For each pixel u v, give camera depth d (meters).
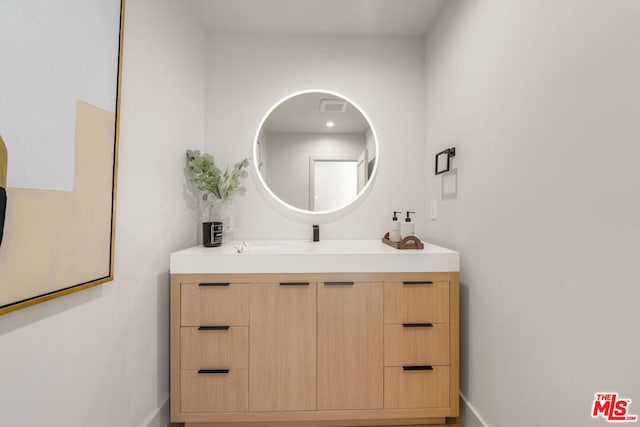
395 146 2.26
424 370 1.60
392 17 2.05
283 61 2.24
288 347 1.58
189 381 1.56
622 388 0.83
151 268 1.51
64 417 0.99
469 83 1.63
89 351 1.10
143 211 1.44
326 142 2.24
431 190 2.14
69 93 0.95
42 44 0.86
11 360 0.82
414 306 1.61
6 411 0.81
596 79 0.89
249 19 2.07
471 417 1.58
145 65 1.44
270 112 2.22
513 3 1.27
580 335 0.95
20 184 0.80
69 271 0.97
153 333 1.53
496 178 1.39
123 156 1.28
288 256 1.58
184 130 1.88
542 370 1.11
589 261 0.92
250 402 1.57
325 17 2.05
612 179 0.85
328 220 2.25
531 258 1.17
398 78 2.26
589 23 0.92
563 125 1.01
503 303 1.34
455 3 1.79
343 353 1.59
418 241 1.74
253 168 2.23
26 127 0.81
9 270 0.78
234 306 1.57
